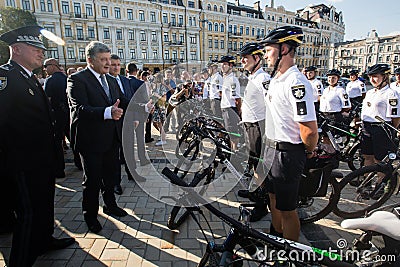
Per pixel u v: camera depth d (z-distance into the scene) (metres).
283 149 1.90
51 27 29.12
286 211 1.99
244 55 2.66
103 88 2.53
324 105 5.04
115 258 2.16
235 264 1.46
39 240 2.04
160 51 35.25
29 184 1.90
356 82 6.75
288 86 1.80
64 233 2.50
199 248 2.29
